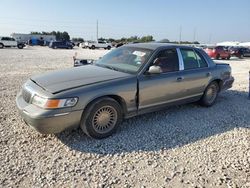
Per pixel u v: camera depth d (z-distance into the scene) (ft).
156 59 16.33
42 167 11.21
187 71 18.06
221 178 10.88
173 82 16.88
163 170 11.37
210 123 17.28
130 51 17.49
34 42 199.21
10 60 60.18
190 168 11.60
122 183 10.34
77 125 13.28
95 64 17.79
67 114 12.60
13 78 31.14
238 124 17.31
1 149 12.59
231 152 13.20
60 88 12.94
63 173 10.84
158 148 13.41
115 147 13.30
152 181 10.55
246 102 22.99
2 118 16.55
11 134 14.25
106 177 10.69
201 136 15.12
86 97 13.03
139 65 15.83
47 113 12.21
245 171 11.46
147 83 15.38
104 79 14.25
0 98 21.08
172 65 17.26
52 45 152.56
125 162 11.93
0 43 128.06
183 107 20.45
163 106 16.92
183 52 18.33
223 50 92.02
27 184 10.02
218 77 20.59
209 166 11.80
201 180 10.72
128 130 15.44
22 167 11.14
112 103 14.03
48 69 44.09
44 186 9.94
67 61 62.80
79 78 14.25
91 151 12.78
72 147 13.09
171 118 17.83
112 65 16.87
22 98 14.19
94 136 13.84
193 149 13.44
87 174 10.85
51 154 12.34
